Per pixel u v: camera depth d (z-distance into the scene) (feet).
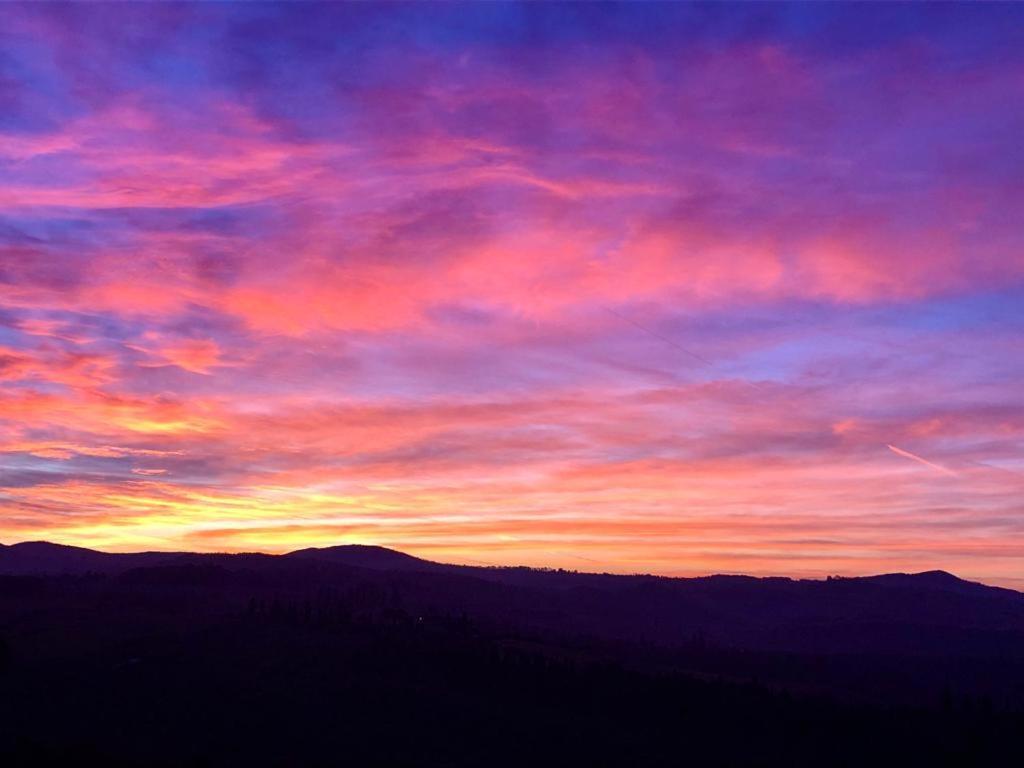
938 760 214.07
